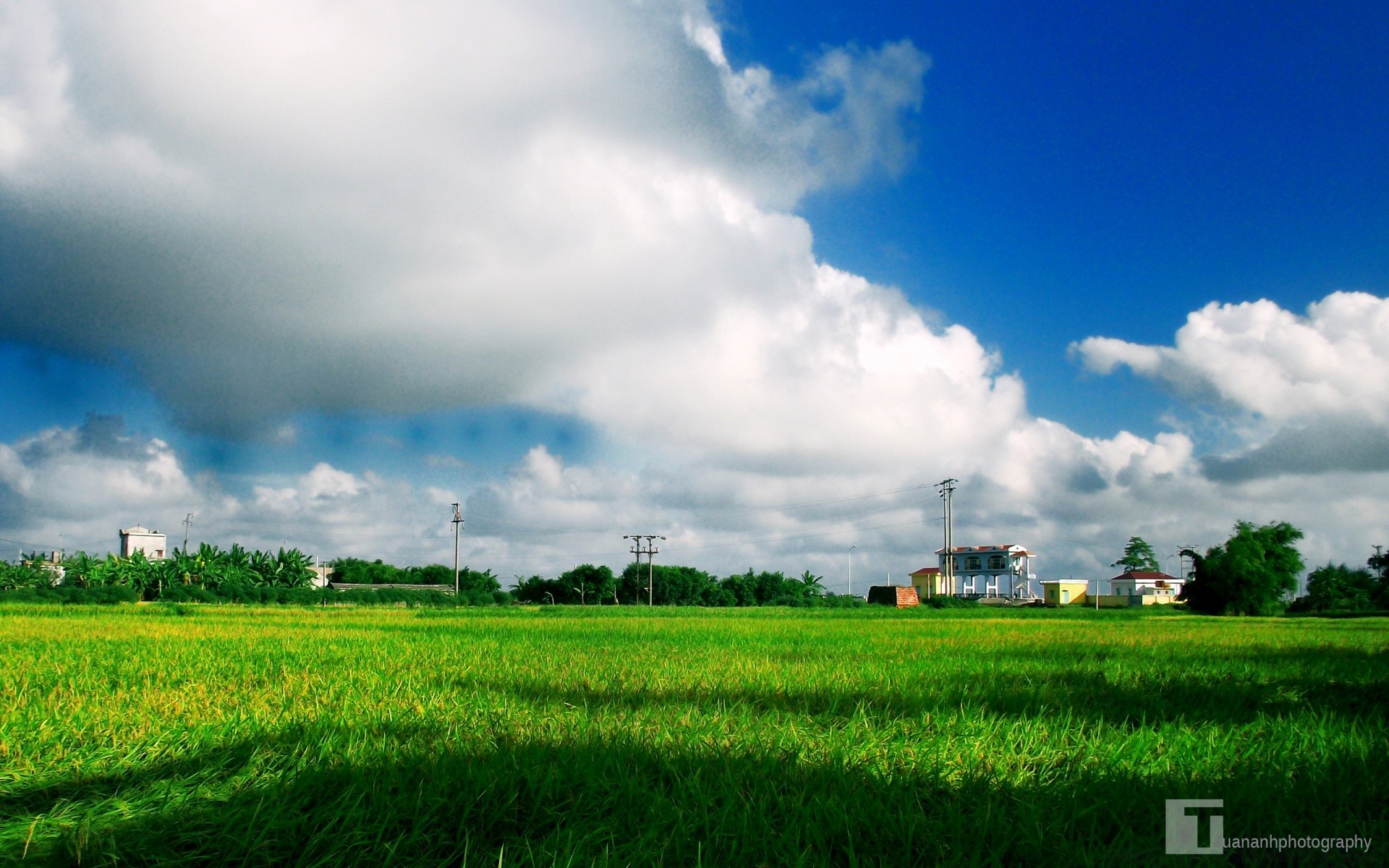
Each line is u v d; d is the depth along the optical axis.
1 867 3.55
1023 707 7.44
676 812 4.00
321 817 4.00
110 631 19.67
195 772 4.83
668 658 12.70
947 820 4.06
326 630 21.50
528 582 95.88
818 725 6.52
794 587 96.06
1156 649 15.50
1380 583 72.75
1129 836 3.85
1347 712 7.50
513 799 4.25
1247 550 60.06
